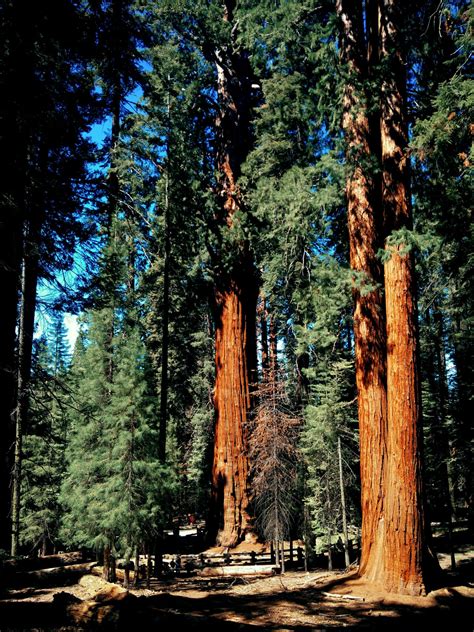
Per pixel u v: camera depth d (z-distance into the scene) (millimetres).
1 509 6355
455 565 15188
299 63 14203
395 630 7203
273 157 16516
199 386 26453
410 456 9531
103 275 10383
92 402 15625
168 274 19094
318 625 7477
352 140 11016
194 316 26203
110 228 12328
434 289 13875
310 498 16172
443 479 17797
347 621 7688
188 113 19391
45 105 7691
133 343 15008
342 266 11508
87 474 14898
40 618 6598
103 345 16094
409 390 9758
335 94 11180
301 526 16719
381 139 11289
